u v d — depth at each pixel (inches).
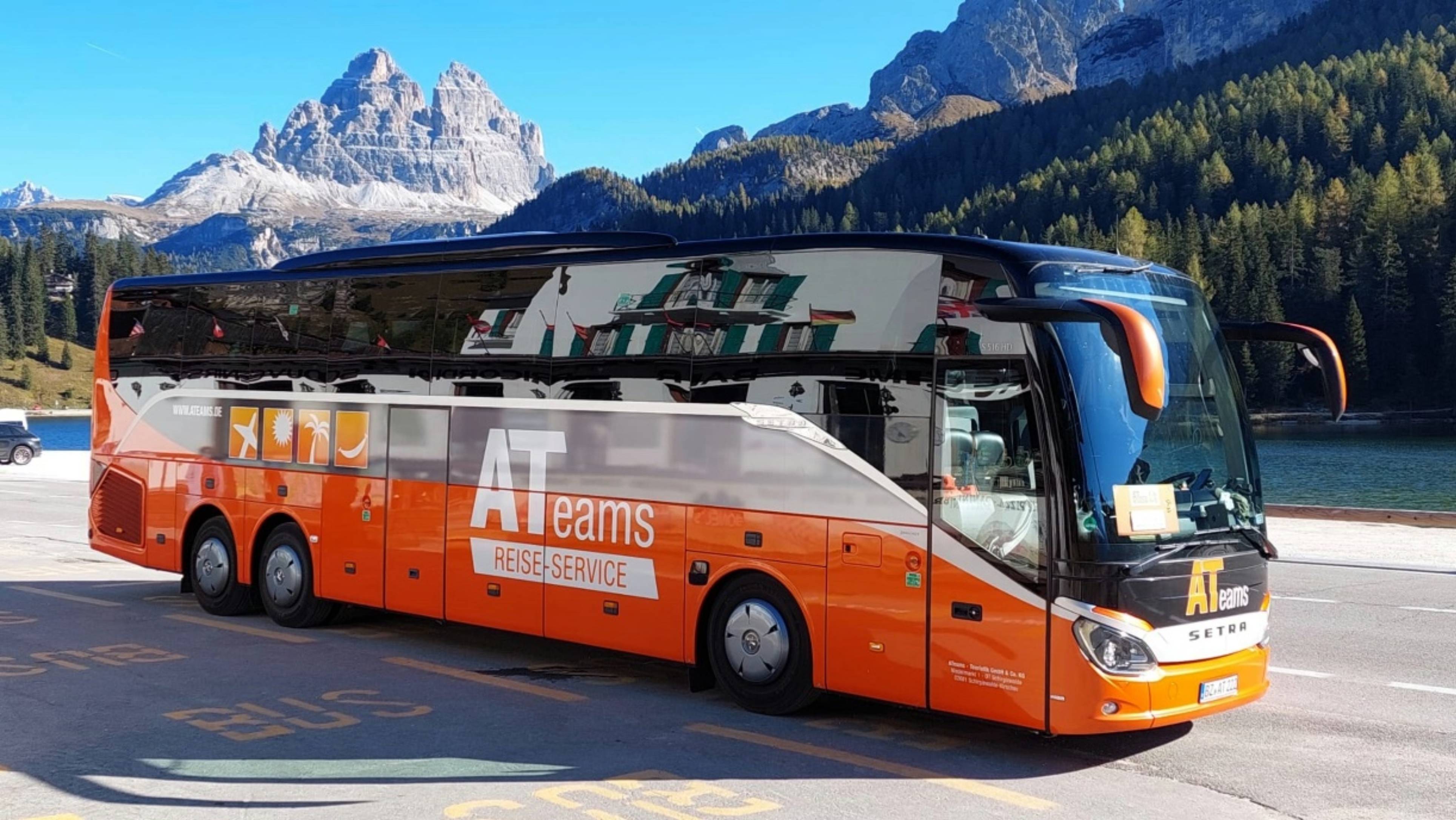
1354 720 341.7
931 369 304.2
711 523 346.0
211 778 277.1
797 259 332.8
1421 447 3991.1
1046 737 320.5
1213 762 298.2
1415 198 6476.4
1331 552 753.6
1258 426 5246.1
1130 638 278.1
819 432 323.9
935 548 300.4
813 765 292.0
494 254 417.7
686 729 324.8
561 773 283.1
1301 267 6461.6
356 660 419.2
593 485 375.9
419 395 430.9
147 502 540.1
